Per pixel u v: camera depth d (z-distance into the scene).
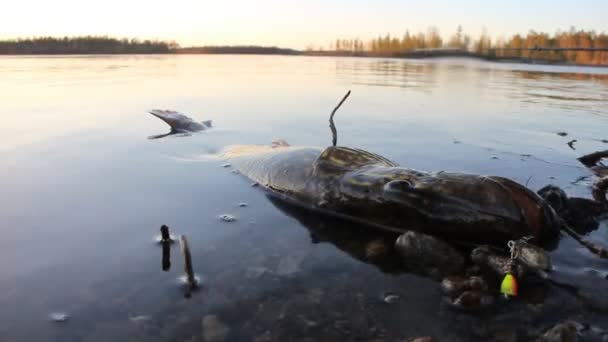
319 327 2.62
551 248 3.55
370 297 2.92
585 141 7.39
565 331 2.42
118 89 14.77
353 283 3.10
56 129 8.32
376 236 3.93
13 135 7.75
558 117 9.79
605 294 2.91
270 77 20.75
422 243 3.45
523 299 2.88
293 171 4.88
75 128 8.45
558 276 3.14
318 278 3.17
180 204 4.59
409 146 6.99
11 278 3.15
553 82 18.83
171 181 5.32
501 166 5.85
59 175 5.50
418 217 3.88
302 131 8.27
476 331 2.57
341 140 7.45
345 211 4.30
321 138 7.65
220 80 18.70
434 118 9.66
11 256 3.45
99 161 6.18
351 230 4.06
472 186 3.72
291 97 13.15
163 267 3.30
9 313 2.76
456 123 9.05
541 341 2.47
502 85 17.41
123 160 6.25
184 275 3.18
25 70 22.64
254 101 12.23
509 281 2.93
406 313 2.75
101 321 2.69
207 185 5.20
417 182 3.96
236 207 4.55
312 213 4.45
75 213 4.30
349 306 2.82
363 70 28.08
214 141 7.49
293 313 2.75
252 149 6.39
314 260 3.44
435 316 2.71
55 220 4.13
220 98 12.79
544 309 2.77
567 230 3.63
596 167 5.78
